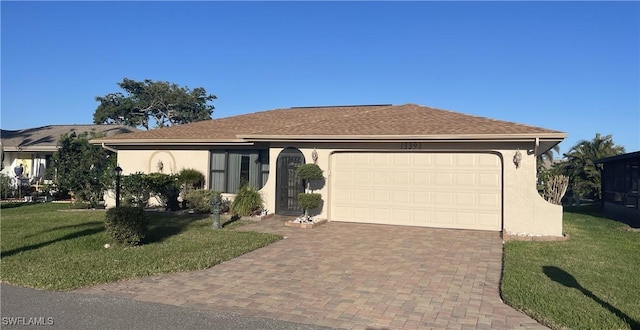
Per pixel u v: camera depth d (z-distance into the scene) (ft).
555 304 19.47
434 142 40.83
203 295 20.76
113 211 31.55
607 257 29.32
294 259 28.22
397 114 49.67
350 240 34.78
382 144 43.37
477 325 17.37
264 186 48.60
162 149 56.08
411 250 31.22
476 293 21.40
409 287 22.29
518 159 38.47
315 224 41.47
